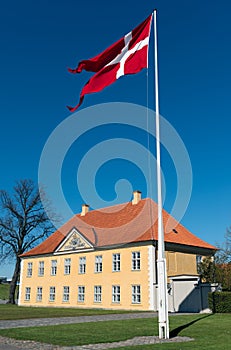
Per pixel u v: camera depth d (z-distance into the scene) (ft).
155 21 53.42
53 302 147.64
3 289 268.62
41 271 157.89
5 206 170.30
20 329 56.44
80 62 54.95
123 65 53.83
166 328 45.80
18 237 170.91
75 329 56.39
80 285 137.80
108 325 62.69
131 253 122.72
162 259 47.29
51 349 39.19
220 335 48.42
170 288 112.98
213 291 102.01
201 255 133.69
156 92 51.47
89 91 54.75
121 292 122.31
